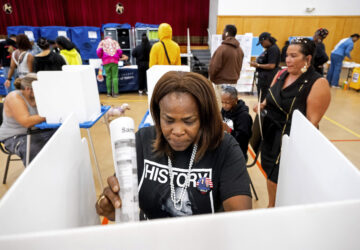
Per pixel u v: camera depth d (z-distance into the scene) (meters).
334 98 4.98
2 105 2.01
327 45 7.49
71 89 1.63
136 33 6.15
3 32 7.30
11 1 7.01
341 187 0.40
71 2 7.24
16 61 3.56
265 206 1.95
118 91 5.28
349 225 0.29
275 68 3.64
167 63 3.54
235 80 3.46
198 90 0.54
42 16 7.25
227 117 1.70
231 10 6.80
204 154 0.65
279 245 0.29
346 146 3.00
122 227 0.26
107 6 7.35
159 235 0.27
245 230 0.28
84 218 0.64
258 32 7.10
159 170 0.67
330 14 7.11
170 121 0.56
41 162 0.43
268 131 1.51
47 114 1.68
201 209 0.64
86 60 6.68
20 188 0.35
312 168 0.52
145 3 7.43
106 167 2.50
